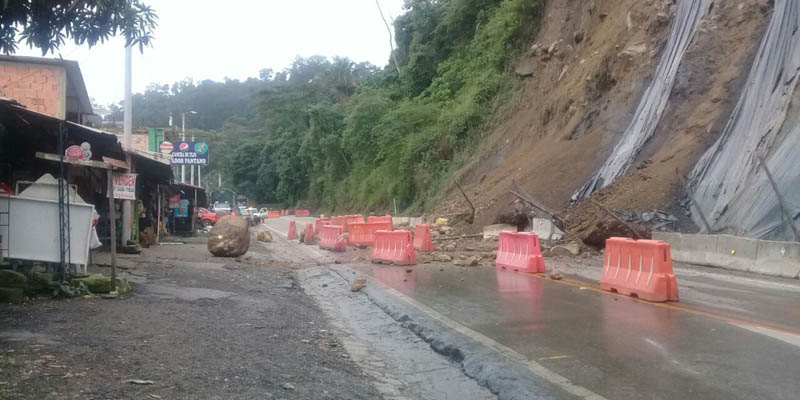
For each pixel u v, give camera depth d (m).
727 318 9.31
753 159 18.52
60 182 10.38
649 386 6.12
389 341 8.88
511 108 36.19
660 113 24.02
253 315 9.87
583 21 32.66
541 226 22.62
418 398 6.22
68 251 10.50
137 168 23.31
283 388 5.98
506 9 39.28
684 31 25.42
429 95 50.06
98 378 5.72
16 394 5.11
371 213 51.69
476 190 31.97
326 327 9.62
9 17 9.50
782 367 6.70
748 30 23.30
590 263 17.45
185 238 30.75
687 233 18.66
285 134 91.38
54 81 17.27
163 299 10.63
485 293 12.09
